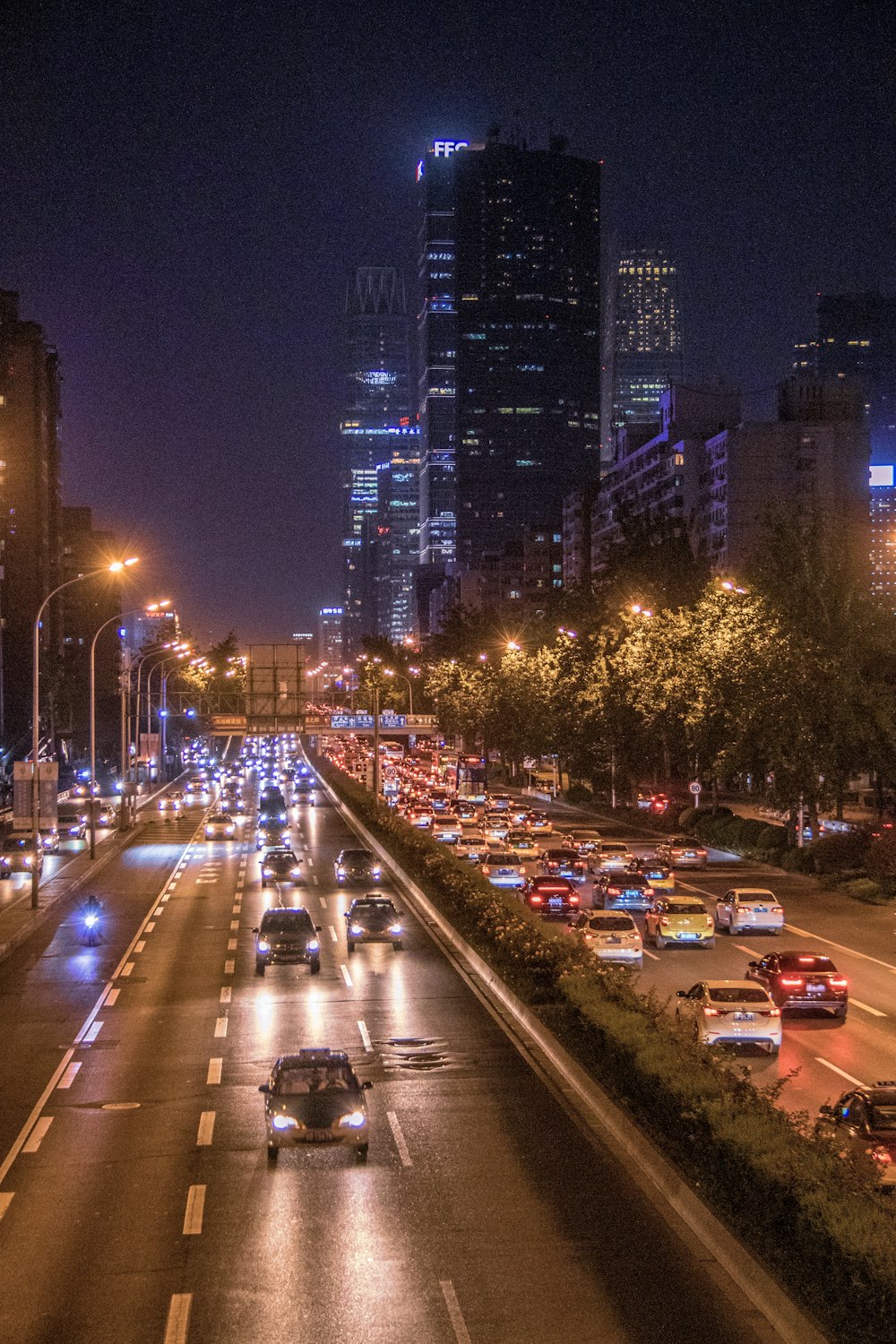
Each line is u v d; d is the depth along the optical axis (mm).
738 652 69000
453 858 62531
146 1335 15461
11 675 186625
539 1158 22594
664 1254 17938
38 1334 15523
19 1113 26125
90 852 81375
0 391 190125
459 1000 37469
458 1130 24438
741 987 31500
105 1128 24906
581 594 128500
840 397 160250
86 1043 32500
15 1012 36594
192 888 67062
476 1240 18578
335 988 39594
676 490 168500
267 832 86625
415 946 48094
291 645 114312
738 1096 21109
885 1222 14969
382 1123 25031
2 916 56031
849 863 66812
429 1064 29703
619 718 98625
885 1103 21078
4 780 141375
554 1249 18172
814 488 154625
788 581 71438
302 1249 18297
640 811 102375
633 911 54094
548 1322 15711
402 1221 19406
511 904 47000
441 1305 16234
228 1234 18969
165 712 158000
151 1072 29391
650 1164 21500
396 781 150375
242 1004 37312
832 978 35156
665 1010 30562
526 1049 31141
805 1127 21312
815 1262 15359
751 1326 15500
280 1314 16031
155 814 119500
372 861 67125
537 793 136500
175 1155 23078
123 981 41375
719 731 77625
